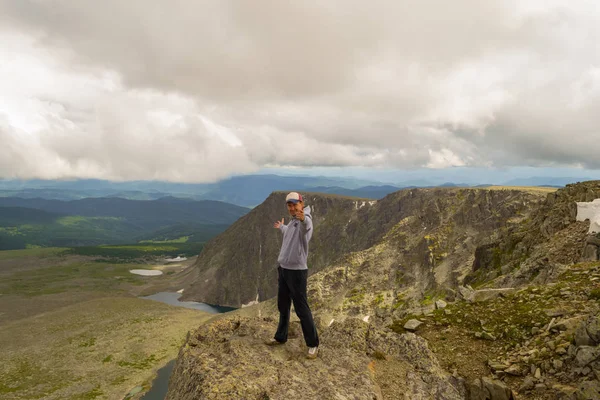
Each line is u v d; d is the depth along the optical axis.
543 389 6.84
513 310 10.66
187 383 5.59
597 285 10.85
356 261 144.50
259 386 5.13
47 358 115.62
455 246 119.25
